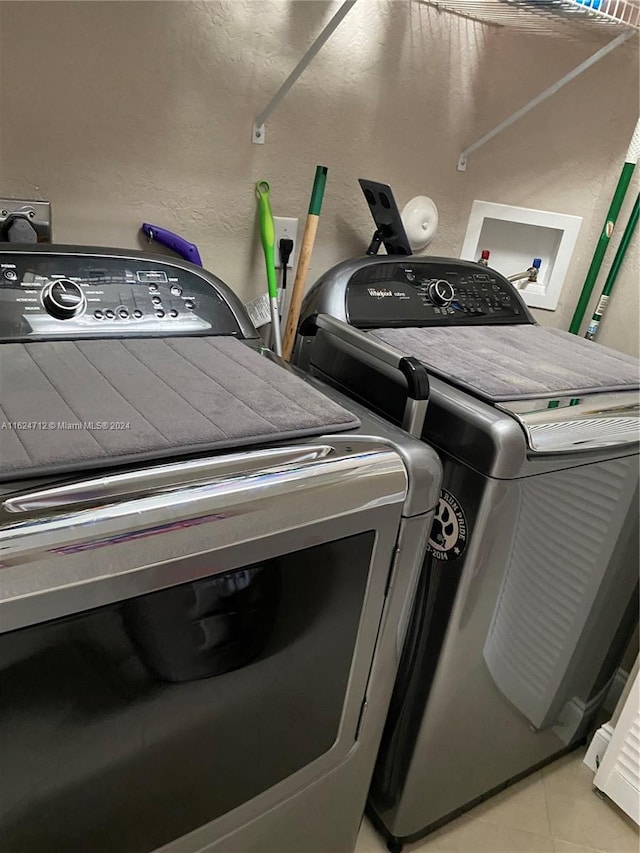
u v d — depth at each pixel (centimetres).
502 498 99
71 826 75
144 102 123
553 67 160
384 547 87
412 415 97
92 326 98
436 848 137
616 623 137
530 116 164
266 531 72
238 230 142
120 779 76
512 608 114
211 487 68
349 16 137
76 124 119
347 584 85
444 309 142
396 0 140
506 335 137
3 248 96
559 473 104
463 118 160
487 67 158
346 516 79
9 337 92
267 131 138
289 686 87
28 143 116
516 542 106
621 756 144
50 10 110
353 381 122
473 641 112
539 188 171
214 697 79
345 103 144
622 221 168
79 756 71
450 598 107
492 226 178
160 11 118
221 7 124
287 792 98
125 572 64
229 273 145
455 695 117
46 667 63
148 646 70
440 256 164
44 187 120
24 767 67
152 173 129
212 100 129
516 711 131
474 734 127
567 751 160
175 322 105
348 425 84
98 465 66
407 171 159
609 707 173
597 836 143
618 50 158
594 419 102
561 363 120
